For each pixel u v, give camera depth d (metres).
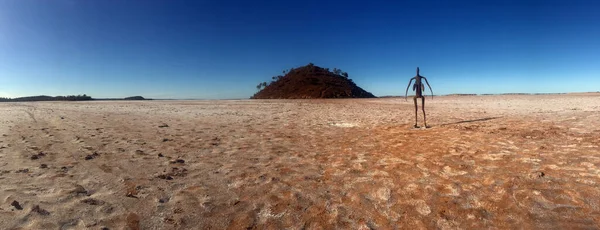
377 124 12.52
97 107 26.67
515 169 5.43
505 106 20.72
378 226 3.71
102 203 4.34
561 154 6.21
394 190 4.78
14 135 9.94
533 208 3.93
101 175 5.59
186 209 4.21
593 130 8.64
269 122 14.03
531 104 21.77
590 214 3.69
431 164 6.03
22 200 4.34
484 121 11.98
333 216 3.99
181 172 5.85
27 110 22.72
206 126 12.55
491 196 4.36
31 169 5.89
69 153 7.29
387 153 7.13
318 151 7.62
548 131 8.91
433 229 3.59
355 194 4.68
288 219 3.94
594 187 4.40
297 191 4.86
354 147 7.98
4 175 5.48
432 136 9.02
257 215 4.05
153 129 11.57
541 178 4.89
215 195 4.71
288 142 8.87
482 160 6.11
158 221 3.86
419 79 10.73
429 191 4.66
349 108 23.03
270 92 55.16
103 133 10.47
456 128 10.30
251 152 7.56
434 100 31.52
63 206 4.20
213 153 7.46
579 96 29.11
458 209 4.04
